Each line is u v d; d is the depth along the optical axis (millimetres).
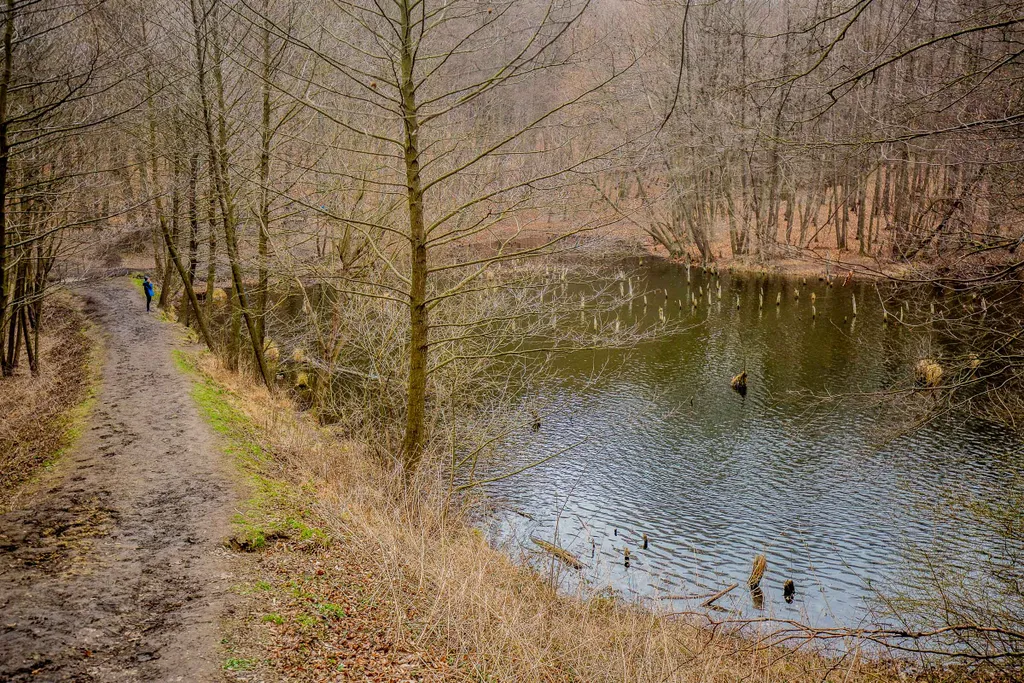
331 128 15641
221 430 12812
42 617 6387
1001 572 9773
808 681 8094
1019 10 5047
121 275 36094
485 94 11320
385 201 14977
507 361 20344
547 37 8938
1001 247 5750
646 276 37562
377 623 6672
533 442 18031
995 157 5668
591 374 22406
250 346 22391
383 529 8914
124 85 12883
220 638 6109
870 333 26562
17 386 16906
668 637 7918
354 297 15445
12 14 9484
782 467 16906
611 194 11961
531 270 14180
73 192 12195
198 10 14133
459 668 6055
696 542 13883
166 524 8609
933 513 13680
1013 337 6691
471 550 8914
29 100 11391
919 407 7551
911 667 8711
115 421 13320
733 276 38469
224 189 14484
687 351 25766
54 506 9148
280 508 9367
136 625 6305
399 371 14617
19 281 17609
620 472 16906
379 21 10328
